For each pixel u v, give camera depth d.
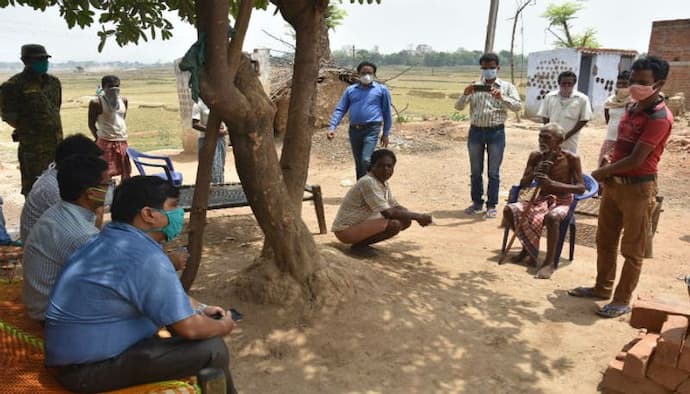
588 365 3.57
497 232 6.57
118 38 5.02
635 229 4.08
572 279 5.01
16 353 2.71
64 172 2.86
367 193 5.20
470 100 7.10
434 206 7.95
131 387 2.47
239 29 3.41
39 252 2.84
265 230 4.12
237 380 3.32
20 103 5.86
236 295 4.26
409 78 70.31
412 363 3.52
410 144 12.27
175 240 5.93
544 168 5.28
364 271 4.61
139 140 17.02
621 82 7.02
